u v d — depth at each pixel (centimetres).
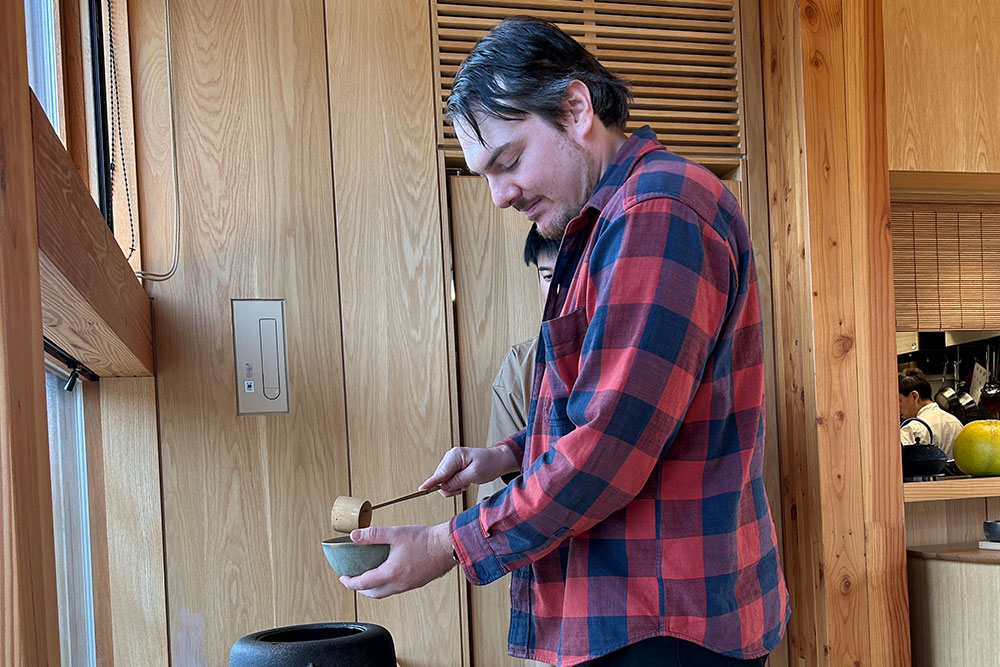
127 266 175
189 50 222
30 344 71
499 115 122
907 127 255
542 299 239
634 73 248
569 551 117
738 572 115
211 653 213
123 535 211
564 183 125
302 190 226
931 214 291
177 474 215
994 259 296
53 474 169
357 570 116
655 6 251
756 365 119
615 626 111
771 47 254
